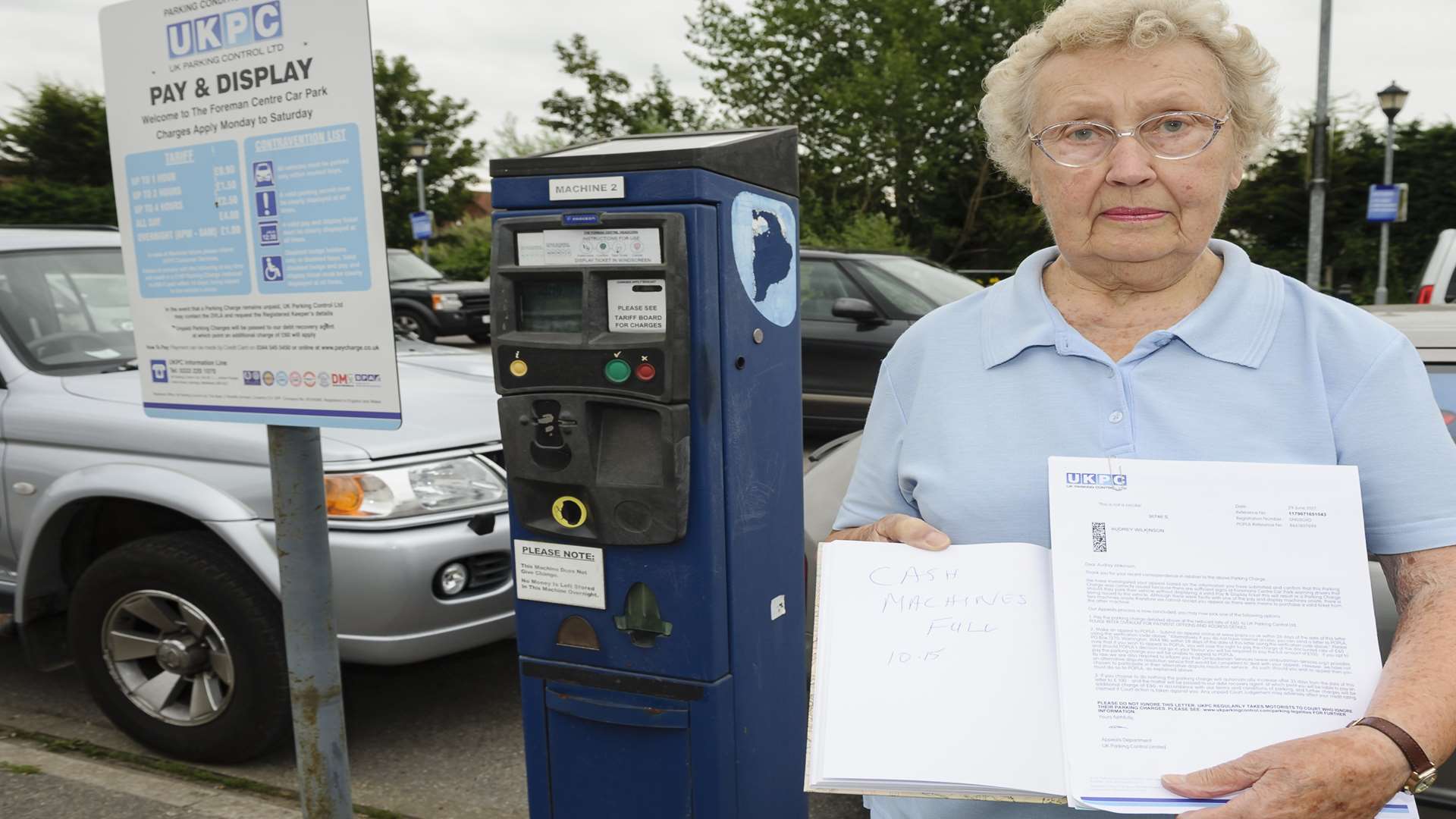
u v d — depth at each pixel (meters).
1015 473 1.32
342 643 2.95
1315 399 1.23
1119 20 1.24
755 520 2.25
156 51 2.10
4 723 3.60
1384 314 2.97
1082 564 1.19
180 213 2.13
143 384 2.26
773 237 2.26
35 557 3.33
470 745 3.42
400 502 2.97
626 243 2.04
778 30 26.02
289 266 2.02
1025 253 25.06
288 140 1.97
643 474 2.11
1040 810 1.34
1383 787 1.04
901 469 1.45
